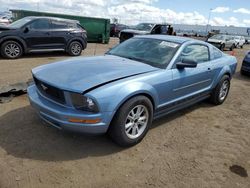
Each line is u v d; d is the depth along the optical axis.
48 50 10.65
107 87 3.18
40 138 3.65
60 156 3.28
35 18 10.23
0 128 3.85
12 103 4.83
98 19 18.72
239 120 4.96
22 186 2.71
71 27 11.26
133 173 3.06
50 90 3.36
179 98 4.32
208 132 4.32
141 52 4.41
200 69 4.69
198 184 2.96
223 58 5.60
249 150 3.83
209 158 3.51
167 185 2.90
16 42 9.73
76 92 3.07
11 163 3.06
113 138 3.45
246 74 9.82
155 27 17.44
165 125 4.46
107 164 3.20
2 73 7.27
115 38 27.28
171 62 4.07
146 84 3.55
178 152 3.60
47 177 2.87
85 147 3.52
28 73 7.43
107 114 3.15
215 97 5.55
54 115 3.20
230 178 3.12
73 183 2.81
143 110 3.65
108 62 3.97
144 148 3.64
